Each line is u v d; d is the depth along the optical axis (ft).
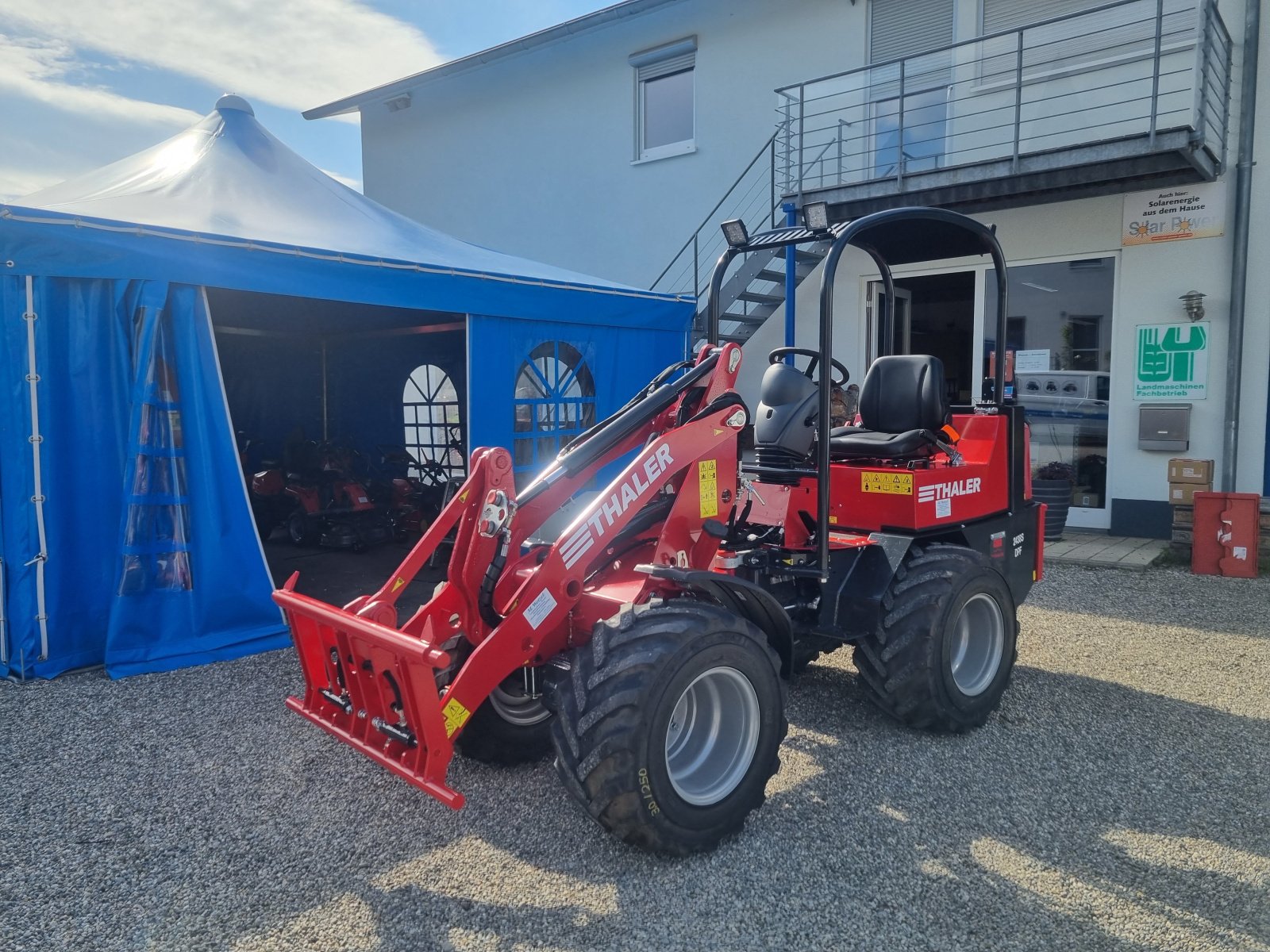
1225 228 23.40
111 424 14.83
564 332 22.24
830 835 9.30
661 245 36.29
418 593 20.31
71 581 14.58
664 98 36.65
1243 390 23.61
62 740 11.84
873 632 11.51
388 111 46.42
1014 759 11.15
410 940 7.59
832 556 11.96
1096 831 9.33
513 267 23.04
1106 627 17.07
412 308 18.58
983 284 27.68
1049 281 26.55
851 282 29.81
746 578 11.55
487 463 9.77
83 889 8.39
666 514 10.87
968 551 12.16
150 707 13.07
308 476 26.94
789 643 10.18
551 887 8.37
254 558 16.25
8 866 8.79
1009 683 12.87
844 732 12.04
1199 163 21.70
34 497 14.02
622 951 7.41
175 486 15.20
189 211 18.52
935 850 8.98
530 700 11.19
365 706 9.06
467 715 8.61
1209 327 23.81
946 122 27.86
